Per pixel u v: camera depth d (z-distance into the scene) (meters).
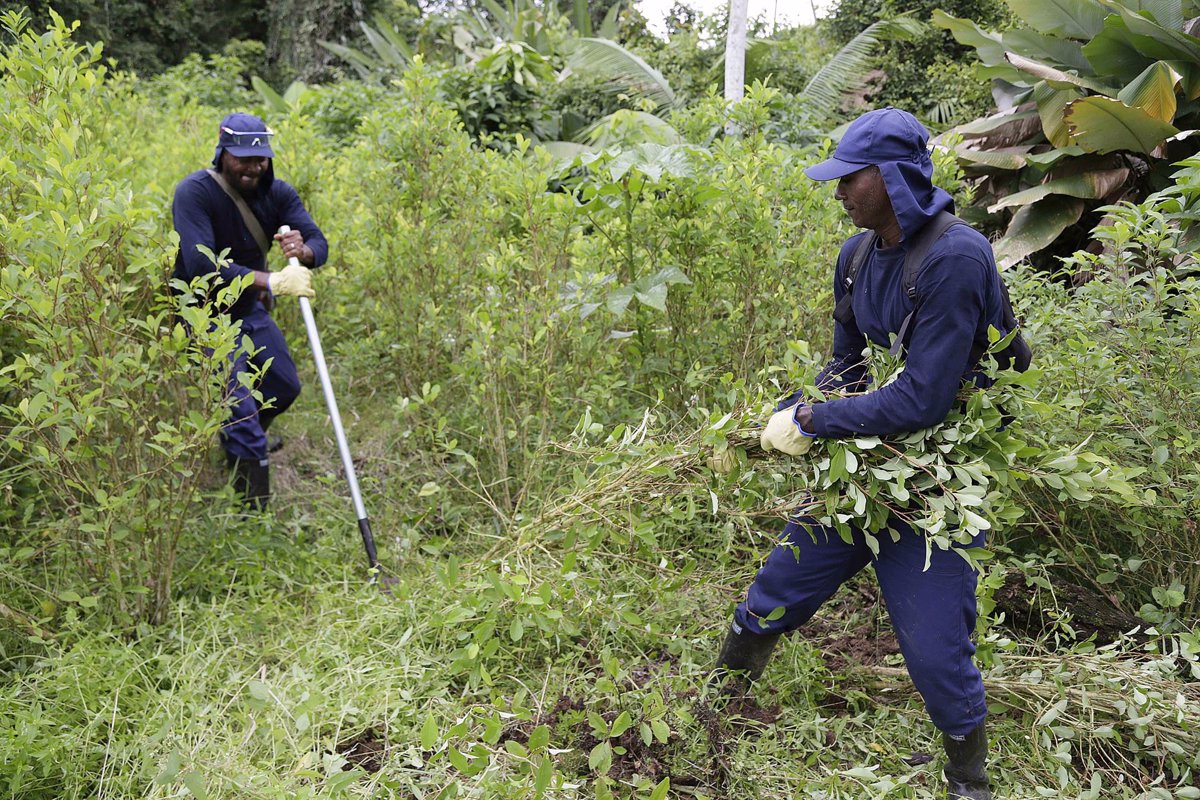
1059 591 3.13
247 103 14.97
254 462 3.94
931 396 2.09
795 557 2.50
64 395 2.79
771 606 2.57
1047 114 5.46
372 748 2.60
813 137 8.37
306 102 11.45
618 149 3.94
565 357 3.99
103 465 3.04
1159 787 2.42
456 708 2.70
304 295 3.91
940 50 11.80
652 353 3.97
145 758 2.35
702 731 2.53
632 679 2.74
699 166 3.79
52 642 2.81
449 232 4.80
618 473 2.65
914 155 2.13
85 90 3.93
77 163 2.97
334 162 6.49
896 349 2.20
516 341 3.80
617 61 11.46
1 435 3.25
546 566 2.87
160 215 4.10
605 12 21.11
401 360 4.74
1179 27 5.61
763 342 3.74
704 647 2.97
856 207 2.22
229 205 3.91
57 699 2.57
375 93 11.51
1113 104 4.94
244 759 2.43
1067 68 6.15
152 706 2.66
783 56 12.61
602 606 2.85
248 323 4.01
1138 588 3.18
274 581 3.46
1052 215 5.42
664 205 3.78
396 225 4.86
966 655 2.28
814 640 3.13
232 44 20.78
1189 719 2.41
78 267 2.87
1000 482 2.25
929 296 2.08
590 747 2.51
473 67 10.42
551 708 2.72
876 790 2.40
